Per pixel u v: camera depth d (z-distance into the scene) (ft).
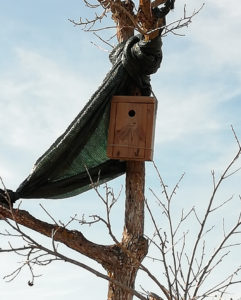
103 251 15.96
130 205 16.75
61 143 16.78
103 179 17.85
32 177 16.85
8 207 15.84
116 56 17.70
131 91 17.37
